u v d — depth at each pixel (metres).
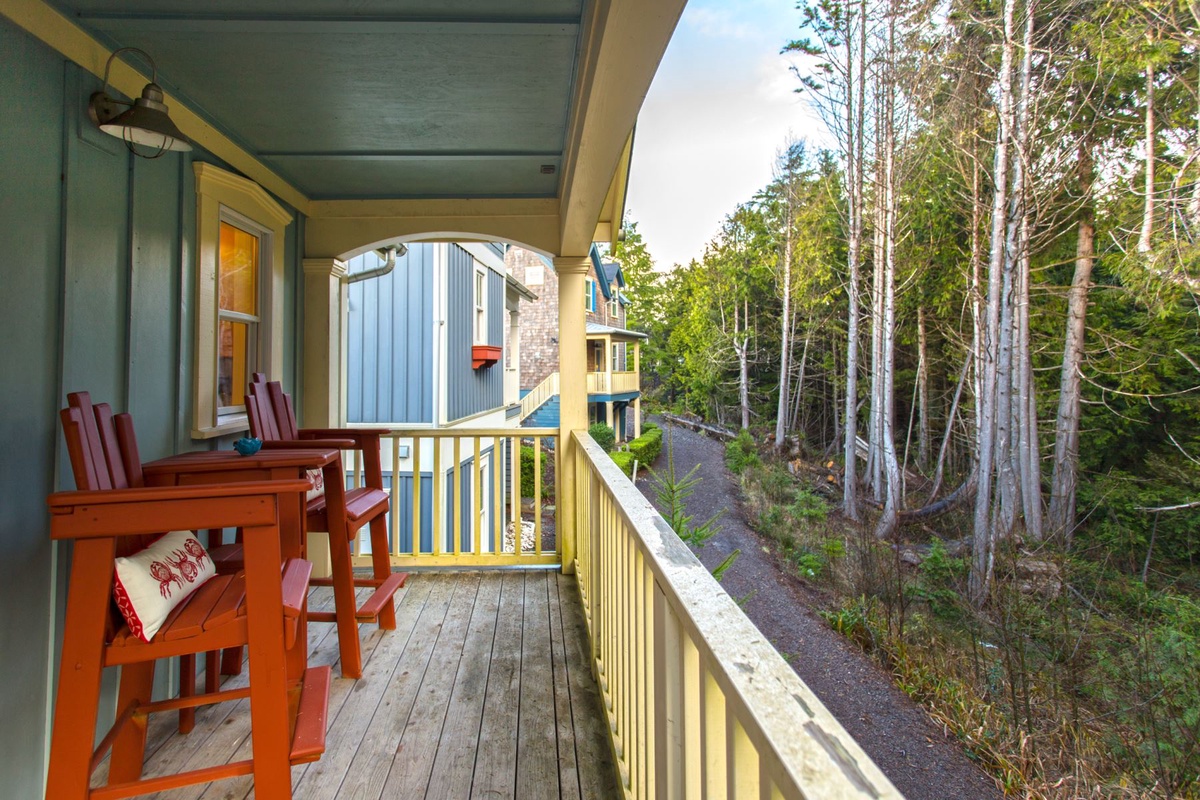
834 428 18.89
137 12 1.84
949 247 13.61
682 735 0.98
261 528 1.46
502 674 2.50
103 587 1.40
